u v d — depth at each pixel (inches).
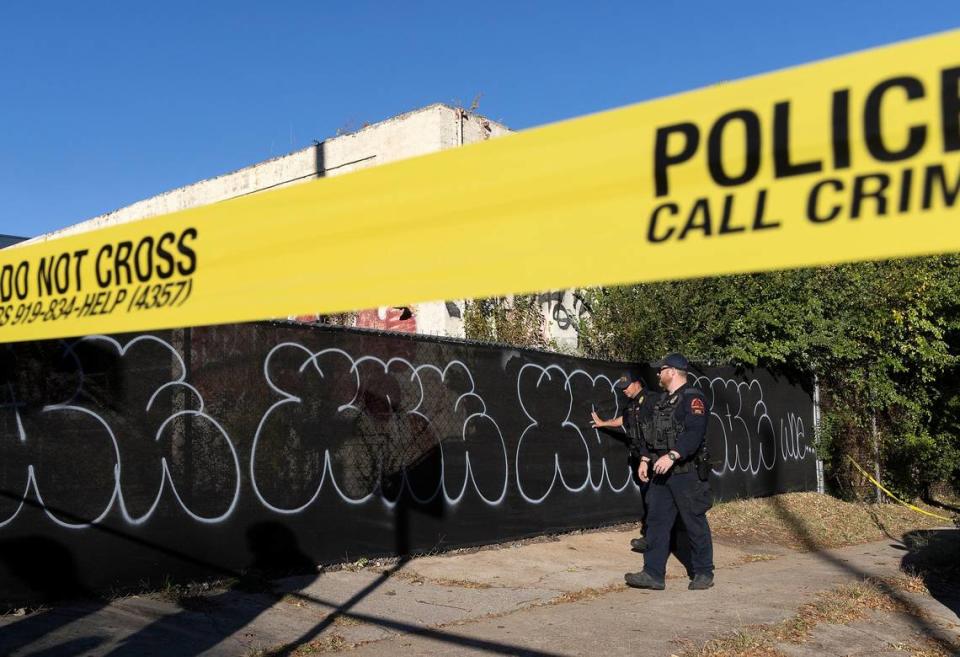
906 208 67.3
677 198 76.5
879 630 224.2
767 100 73.2
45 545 199.5
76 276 118.9
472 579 262.1
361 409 270.4
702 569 264.5
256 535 240.4
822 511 446.0
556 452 343.0
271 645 186.2
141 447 217.9
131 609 202.8
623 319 470.3
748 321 457.7
